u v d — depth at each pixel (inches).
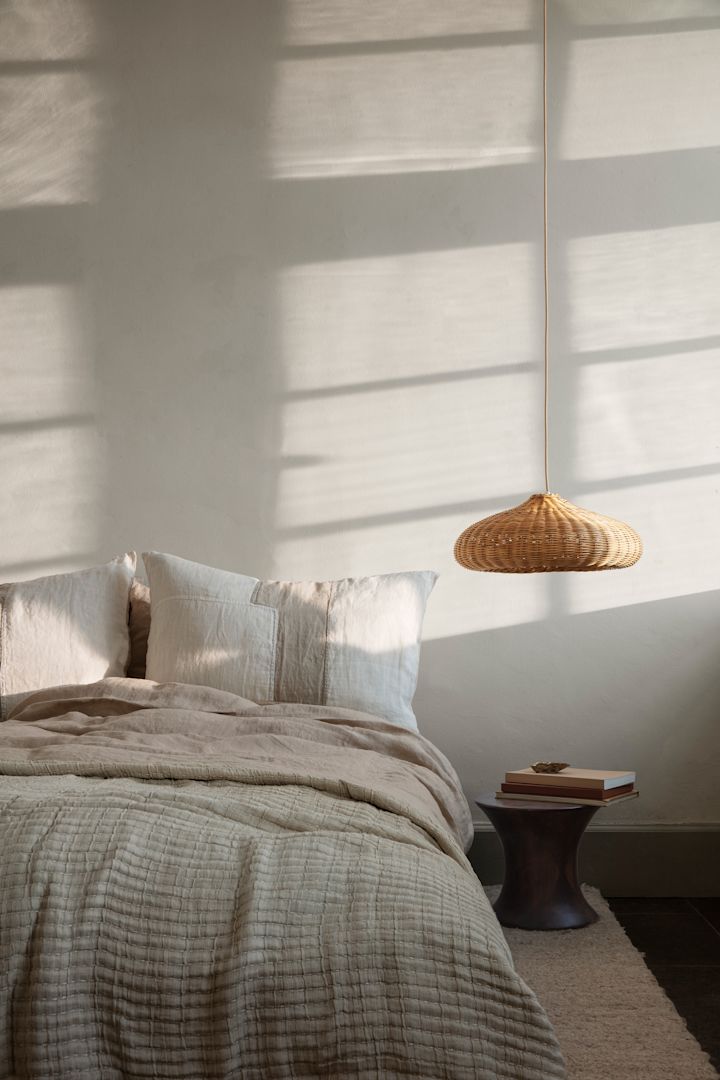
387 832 72.8
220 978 58.9
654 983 104.0
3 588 134.9
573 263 148.3
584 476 147.3
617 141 148.5
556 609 147.0
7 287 150.4
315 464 148.7
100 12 151.5
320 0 150.7
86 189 150.9
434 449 148.1
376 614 130.7
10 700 127.9
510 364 148.0
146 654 136.0
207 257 150.3
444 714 147.1
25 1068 58.0
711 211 147.7
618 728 146.3
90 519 149.3
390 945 60.0
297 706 119.4
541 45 149.4
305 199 149.9
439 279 148.9
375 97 149.9
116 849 64.8
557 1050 58.0
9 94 150.9
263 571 148.5
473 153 149.3
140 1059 58.2
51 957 59.4
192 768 85.3
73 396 149.9
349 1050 57.5
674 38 148.7
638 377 147.5
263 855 65.8
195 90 150.9
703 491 146.5
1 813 68.6
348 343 149.0
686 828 144.8
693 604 146.1
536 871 123.6
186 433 149.8
